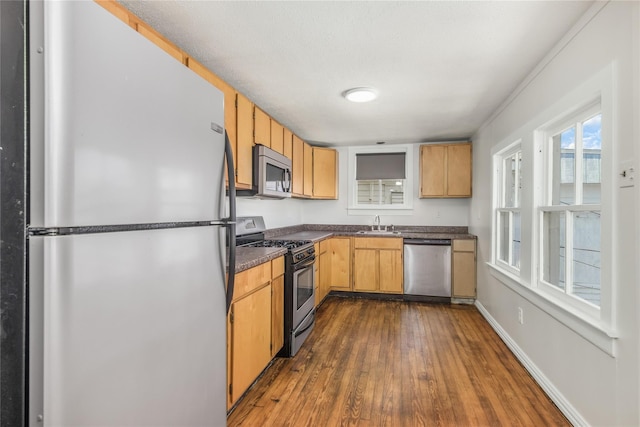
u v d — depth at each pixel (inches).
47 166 26.3
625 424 53.8
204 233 46.8
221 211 51.6
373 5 61.4
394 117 136.9
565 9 62.7
